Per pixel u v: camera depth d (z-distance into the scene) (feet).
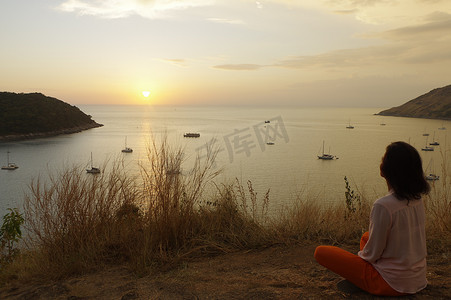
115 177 11.37
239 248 10.73
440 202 11.79
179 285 7.97
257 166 166.20
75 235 10.19
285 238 11.28
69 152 219.61
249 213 12.42
